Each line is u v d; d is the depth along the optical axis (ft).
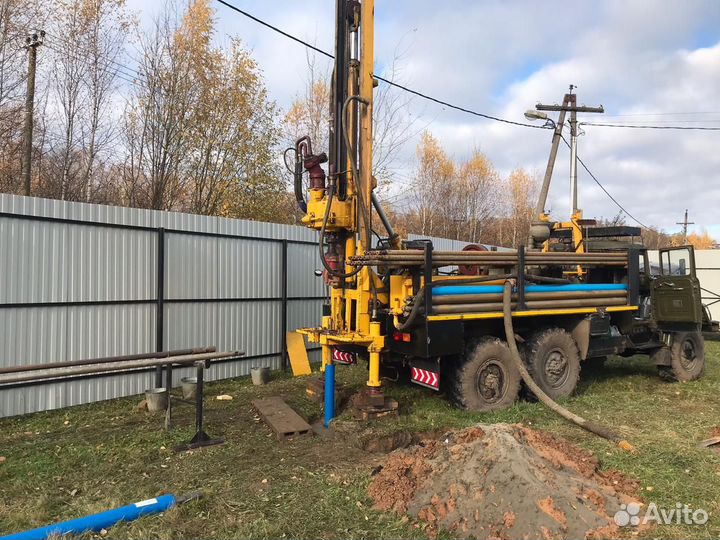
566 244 29.37
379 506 12.14
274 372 28.60
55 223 20.68
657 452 15.52
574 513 10.46
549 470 11.75
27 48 42.16
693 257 25.89
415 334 18.70
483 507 10.96
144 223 23.48
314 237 31.27
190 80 51.39
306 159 20.01
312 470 14.48
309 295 31.09
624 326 25.67
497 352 20.36
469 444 12.80
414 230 104.27
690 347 27.71
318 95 61.36
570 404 21.42
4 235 19.26
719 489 13.03
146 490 13.15
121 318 22.75
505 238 124.98
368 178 18.58
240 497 12.69
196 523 11.43
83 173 51.62
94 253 21.89
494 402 20.35
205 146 52.19
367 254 17.31
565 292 22.43
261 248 28.50
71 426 18.86
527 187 126.31
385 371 22.09
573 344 22.86
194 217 25.39
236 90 53.78
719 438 17.10
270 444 16.72
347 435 16.85
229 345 26.94
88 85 50.85
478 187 112.88
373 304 18.78
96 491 13.20
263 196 56.44
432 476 12.43
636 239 29.45
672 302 26.30
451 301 18.95
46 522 11.54
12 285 19.47
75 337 21.27
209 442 16.69
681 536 10.68
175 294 24.71
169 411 18.20
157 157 49.37
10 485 13.60
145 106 49.55
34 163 49.83
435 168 107.34
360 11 19.57
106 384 22.27
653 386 25.99
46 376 14.89
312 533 11.02
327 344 18.61
